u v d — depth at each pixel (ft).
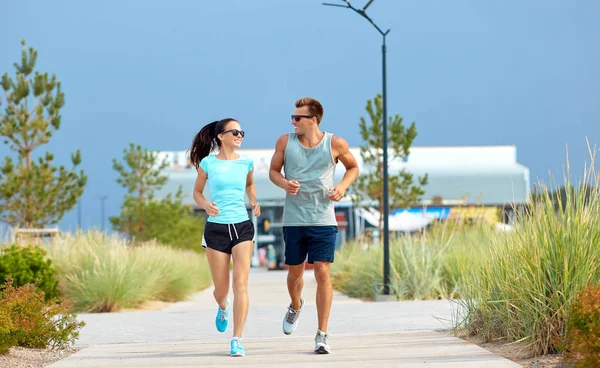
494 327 54.13
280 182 52.70
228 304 56.75
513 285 51.55
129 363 48.42
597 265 49.06
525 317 50.01
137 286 113.70
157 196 490.90
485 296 55.88
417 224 201.67
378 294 121.49
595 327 39.22
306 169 53.21
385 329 67.82
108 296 108.17
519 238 53.93
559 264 48.98
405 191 219.20
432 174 520.01
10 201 171.53
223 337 65.77
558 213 51.60
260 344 57.62
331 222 53.16
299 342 58.08
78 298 108.47
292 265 54.13
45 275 106.32
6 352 51.06
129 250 134.31
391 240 151.43
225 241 53.26
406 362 45.98
